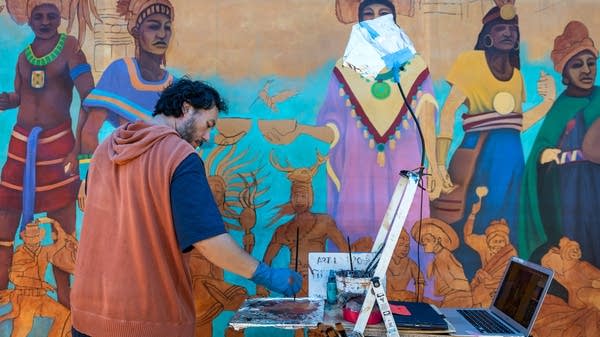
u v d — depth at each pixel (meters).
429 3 2.94
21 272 2.84
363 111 2.90
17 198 2.85
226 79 2.91
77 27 2.90
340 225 2.89
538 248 2.89
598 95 2.89
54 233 2.85
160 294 1.59
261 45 2.92
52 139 2.88
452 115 2.90
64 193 2.86
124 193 1.59
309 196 2.89
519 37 2.93
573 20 2.94
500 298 2.23
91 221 1.66
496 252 2.88
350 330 1.82
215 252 1.55
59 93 2.89
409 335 1.83
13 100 2.88
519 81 2.91
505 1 2.93
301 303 2.10
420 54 2.92
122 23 2.91
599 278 2.89
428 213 2.89
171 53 2.91
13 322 2.82
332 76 2.91
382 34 2.04
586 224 2.89
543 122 2.90
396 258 2.88
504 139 2.90
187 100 1.79
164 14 2.92
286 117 2.90
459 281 2.88
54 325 2.83
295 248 2.88
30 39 2.90
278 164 2.90
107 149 1.70
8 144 2.86
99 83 2.89
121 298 1.56
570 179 2.90
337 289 2.00
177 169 1.57
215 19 2.93
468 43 2.92
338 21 2.92
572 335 2.88
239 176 2.89
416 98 2.90
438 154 2.90
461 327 1.98
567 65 2.92
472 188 2.90
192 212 1.54
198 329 2.86
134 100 2.89
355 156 2.90
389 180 2.90
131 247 1.58
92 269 1.62
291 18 2.93
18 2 2.90
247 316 1.91
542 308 2.89
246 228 2.88
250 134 2.90
